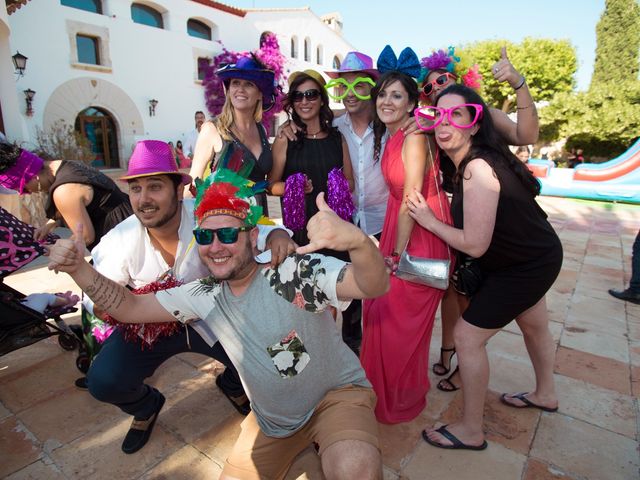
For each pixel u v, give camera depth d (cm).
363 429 152
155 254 216
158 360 218
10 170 243
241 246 149
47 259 549
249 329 157
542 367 248
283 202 291
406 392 233
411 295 221
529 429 239
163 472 212
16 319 258
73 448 228
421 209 212
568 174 1145
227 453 225
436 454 221
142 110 1608
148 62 1598
